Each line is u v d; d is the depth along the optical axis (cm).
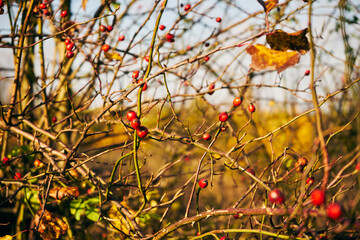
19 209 231
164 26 212
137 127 113
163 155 349
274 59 108
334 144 271
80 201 192
